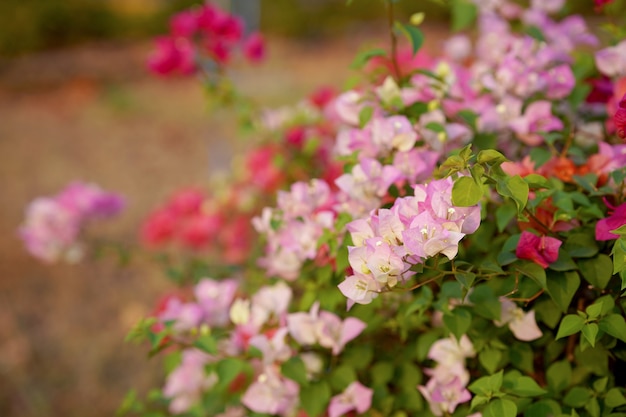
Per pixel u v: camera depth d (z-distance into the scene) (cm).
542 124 104
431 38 693
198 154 409
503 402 83
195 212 199
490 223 96
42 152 428
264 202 176
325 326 98
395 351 106
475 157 79
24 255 290
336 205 99
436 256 78
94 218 188
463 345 94
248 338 105
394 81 108
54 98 571
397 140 96
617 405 87
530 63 107
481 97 113
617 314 82
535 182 82
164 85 592
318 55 716
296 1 848
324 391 98
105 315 246
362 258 78
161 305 147
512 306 92
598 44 121
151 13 846
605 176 96
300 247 100
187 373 131
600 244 89
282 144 158
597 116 116
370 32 798
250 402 101
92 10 796
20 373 219
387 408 100
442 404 95
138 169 394
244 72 571
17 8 727
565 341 95
